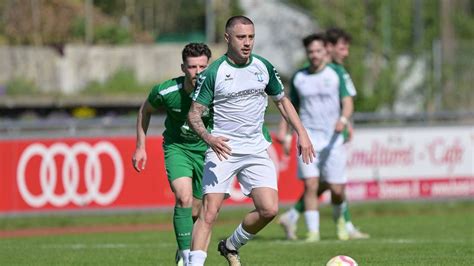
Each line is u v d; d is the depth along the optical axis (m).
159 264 31.14
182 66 27.36
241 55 23.31
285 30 141.00
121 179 54.44
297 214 41.75
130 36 137.88
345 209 41.34
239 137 24.11
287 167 56.19
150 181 54.72
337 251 34.66
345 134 40.75
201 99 23.67
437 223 51.03
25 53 119.44
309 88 39.34
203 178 24.44
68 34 130.88
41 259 33.56
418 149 58.28
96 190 54.22
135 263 31.56
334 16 121.62
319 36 39.12
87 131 54.03
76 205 54.03
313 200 39.59
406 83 111.50
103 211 54.28
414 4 129.25
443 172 58.62
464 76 106.00
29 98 106.75
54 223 55.09
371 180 57.66
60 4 134.25
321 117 39.50
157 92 27.72
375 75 111.94
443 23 120.31
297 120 24.44
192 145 27.98
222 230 49.50
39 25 127.88
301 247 36.91
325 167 39.94
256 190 24.27
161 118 59.59
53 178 53.84
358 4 118.62
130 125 56.34
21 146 53.53
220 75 23.52
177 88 27.59
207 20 137.38
